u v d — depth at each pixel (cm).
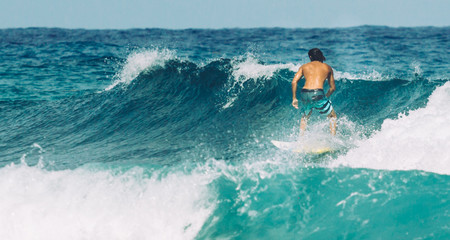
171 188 405
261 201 390
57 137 699
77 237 370
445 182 379
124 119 745
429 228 324
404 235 322
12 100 1038
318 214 365
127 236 368
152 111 762
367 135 531
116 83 967
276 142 559
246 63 835
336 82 768
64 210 388
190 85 819
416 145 444
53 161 563
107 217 379
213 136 624
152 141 629
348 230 340
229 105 741
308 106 566
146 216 380
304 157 479
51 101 970
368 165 433
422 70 1473
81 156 580
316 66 566
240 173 432
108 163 524
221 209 387
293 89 571
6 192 416
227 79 805
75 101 901
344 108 686
